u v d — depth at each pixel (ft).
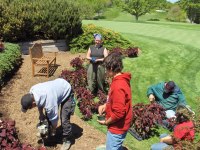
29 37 21.90
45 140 11.11
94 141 11.37
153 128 12.55
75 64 17.35
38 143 10.96
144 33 31.86
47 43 21.62
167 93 13.33
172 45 25.02
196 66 20.85
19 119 12.49
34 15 21.18
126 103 7.98
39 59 16.80
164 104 13.39
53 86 9.66
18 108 13.38
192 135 9.48
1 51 17.15
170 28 36.22
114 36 22.49
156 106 12.39
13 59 17.11
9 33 20.59
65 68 18.45
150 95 13.58
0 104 13.56
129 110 8.20
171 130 12.48
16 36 20.97
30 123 12.25
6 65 15.81
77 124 12.46
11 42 21.07
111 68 7.91
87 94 13.67
